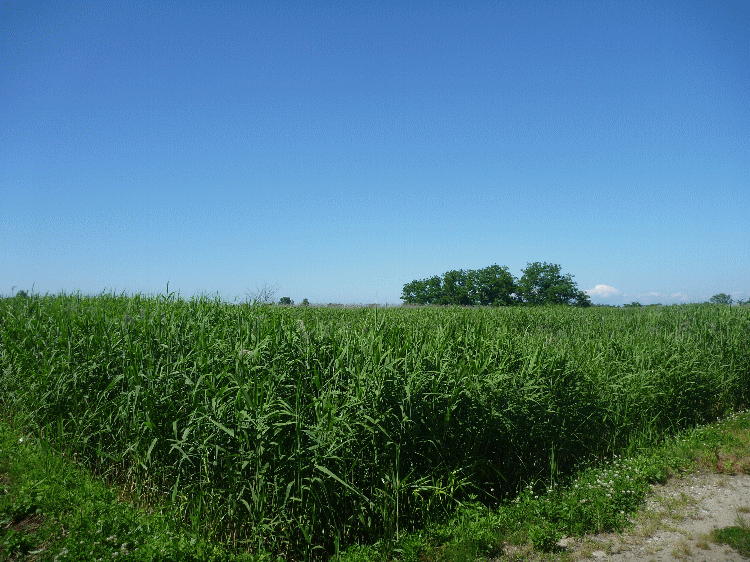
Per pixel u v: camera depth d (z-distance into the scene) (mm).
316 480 5121
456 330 9117
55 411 7668
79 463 6910
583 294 59844
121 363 7359
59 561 4656
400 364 6570
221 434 5715
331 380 6145
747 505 6676
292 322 7738
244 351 6570
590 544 5723
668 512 6516
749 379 12438
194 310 9984
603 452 8680
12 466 6535
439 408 6398
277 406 5668
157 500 6184
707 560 5328
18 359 8672
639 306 28688
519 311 20453
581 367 8977
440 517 5973
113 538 5027
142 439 6348
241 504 5441
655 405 9922
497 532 5738
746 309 16625
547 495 6746
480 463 6684
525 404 7270
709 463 8188
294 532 5367
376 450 5777
